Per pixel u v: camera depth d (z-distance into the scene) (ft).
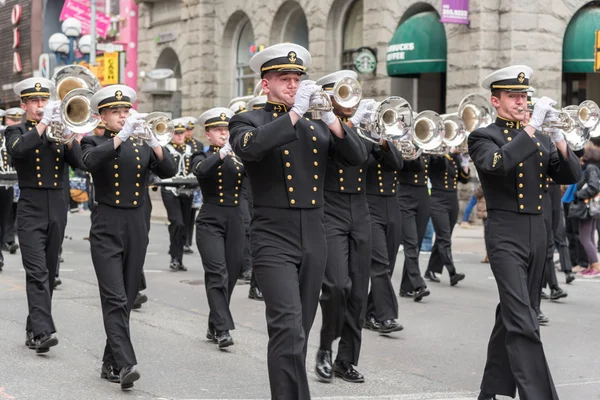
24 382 28.86
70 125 29.78
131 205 29.04
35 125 33.53
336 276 28.43
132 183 29.01
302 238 23.77
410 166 40.47
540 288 26.20
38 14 181.68
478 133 25.77
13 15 188.85
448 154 49.73
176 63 136.87
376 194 36.86
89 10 137.59
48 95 33.58
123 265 29.30
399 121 33.63
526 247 25.32
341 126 23.79
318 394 28.07
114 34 146.72
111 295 28.50
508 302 24.88
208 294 35.14
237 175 35.55
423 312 42.32
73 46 128.88
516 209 25.38
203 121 37.63
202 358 33.04
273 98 24.08
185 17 127.65
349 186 28.99
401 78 94.38
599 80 88.33
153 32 136.98
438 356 33.71
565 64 85.10
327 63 102.12
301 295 24.02
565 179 25.62
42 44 181.57
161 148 29.53
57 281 48.44
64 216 33.22
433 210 50.39
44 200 32.55
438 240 50.70
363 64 94.32
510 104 25.79
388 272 36.81
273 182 23.73
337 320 28.91
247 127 23.35
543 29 83.76
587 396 28.35
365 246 29.27
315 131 24.09
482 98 45.60
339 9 101.50
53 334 32.55
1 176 54.95
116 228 28.78
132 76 143.43
